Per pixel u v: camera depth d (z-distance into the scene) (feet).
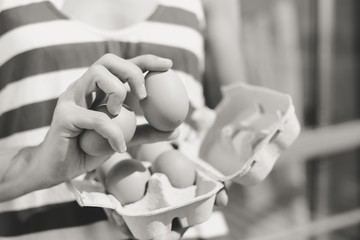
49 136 1.70
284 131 2.00
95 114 1.61
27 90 2.13
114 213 1.90
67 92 1.67
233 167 2.19
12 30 2.10
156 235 1.83
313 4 6.49
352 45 6.84
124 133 1.72
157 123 1.82
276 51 6.23
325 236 5.41
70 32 2.13
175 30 2.30
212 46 2.78
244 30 5.95
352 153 6.57
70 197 2.17
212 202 1.90
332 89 6.73
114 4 2.24
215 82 2.82
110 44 2.17
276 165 6.17
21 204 2.16
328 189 6.15
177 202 1.93
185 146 2.27
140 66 1.82
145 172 1.98
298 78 6.48
